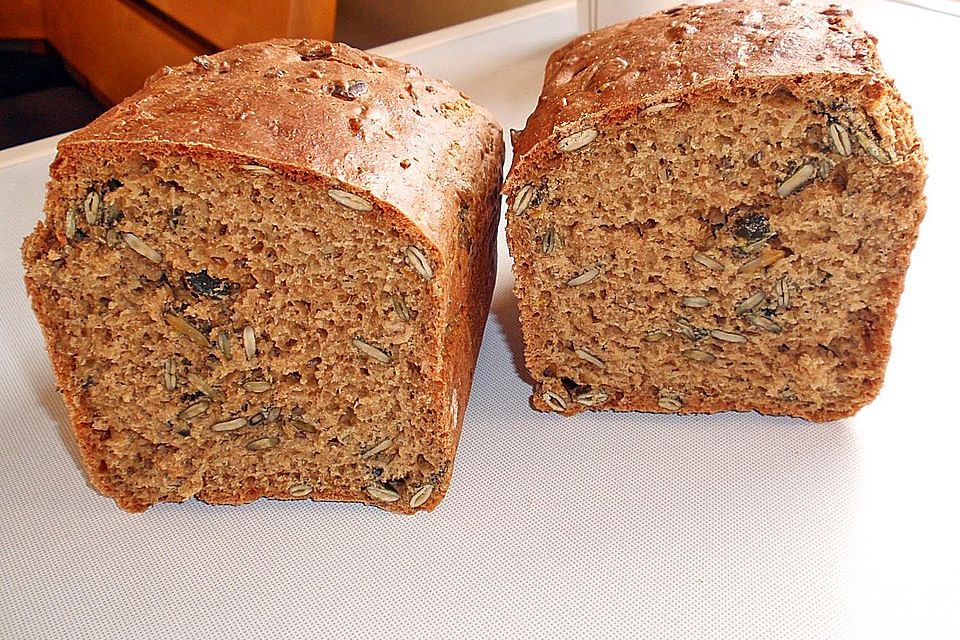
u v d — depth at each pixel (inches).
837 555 13.2
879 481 14.0
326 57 14.9
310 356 13.5
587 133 13.2
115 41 25.1
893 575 13.0
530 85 21.7
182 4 23.4
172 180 12.6
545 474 14.4
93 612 13.0
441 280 12.7
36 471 14.7
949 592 12.8
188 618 12.9
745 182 13.4
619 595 12.9
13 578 13.4
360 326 13.2
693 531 13.6
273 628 12.8
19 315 17.1
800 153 13.2
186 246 13.0
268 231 12.7
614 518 13.8
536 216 13.9
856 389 14.7
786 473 14.2
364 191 12.3
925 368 15.6
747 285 14.2
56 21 27.3
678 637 12.5
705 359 14.8
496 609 12.9
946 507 13.7
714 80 12.8
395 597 13.1
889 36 22.8
